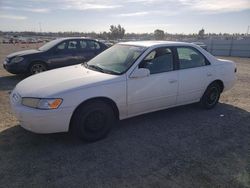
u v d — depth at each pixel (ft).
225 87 18.51
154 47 14.55
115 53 15.34
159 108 14.99
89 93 11.76
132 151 11.75
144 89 13.69
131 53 14.40
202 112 17.48
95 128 12.46
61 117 11.26
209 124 15.31
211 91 17.75
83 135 12.14
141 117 16.16
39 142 12.35
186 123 15.37
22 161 10.65
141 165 10.57
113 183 9.33
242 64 57.00
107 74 13.15
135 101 13.52
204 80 16.78
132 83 13.16
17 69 27.50
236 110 18.22
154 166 10.51
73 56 29.91
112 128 14.37
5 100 19.49
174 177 9.77
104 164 10.59
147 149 11.96
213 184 9.40
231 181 9.60
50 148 11.81
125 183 9.34
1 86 24.58
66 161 10.75
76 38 30.66
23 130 13.65
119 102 12.91
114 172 10.03
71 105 11.35
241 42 93.09
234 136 13.69
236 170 10.36
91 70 14.11
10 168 10.12
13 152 11.35
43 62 28.40
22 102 11.51
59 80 12.42
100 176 9.74
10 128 13.91
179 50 15.69
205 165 10.68
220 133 14.03
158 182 9.45
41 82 12.43
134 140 12.90
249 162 11.03
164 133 13.83
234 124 15.43
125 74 13.03
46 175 9.73
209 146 12.44
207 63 17.13
